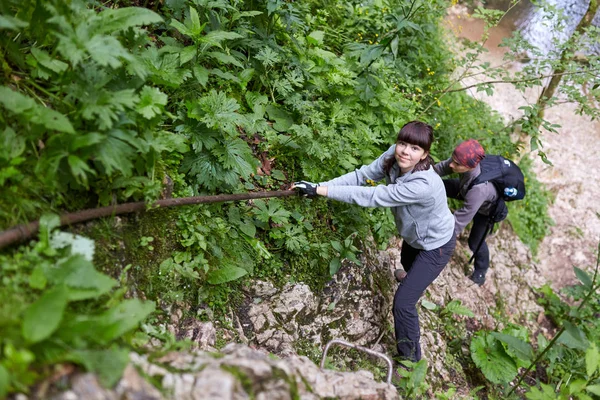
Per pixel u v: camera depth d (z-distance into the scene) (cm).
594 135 839
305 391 208
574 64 505
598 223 745
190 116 310
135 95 234
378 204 333
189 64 329
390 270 440
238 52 395
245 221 343
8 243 198
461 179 424
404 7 537
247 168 327
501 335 379
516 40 523
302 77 414
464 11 904
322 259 377
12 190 213
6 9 235
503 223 643
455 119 606
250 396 187
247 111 394
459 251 555
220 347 291
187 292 294
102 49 209
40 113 211
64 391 153
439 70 611
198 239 298
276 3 388
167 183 293
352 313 380
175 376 183
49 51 259
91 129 229
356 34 547
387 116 477
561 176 777
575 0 898
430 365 409
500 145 612
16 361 148
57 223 213
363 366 362
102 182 248
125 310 197
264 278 341
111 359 165
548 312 592
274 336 326
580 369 463
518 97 818
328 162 404
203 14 369
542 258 699
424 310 458
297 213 374
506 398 422
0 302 176
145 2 368
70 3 239
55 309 162
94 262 239
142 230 276
